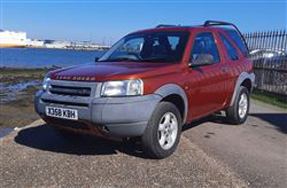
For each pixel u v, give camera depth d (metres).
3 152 5.65
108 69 5.18
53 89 5.21
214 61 6.59
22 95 15.55
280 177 4.68
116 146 5.90
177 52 5.81
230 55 7.19
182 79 5.48
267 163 5.19
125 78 4.78
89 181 4.48
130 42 6.55
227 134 6.77
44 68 38.22
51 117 5.17
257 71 14.08
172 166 4.99
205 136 6.60
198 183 4.44
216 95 6.50
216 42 6.80
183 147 5.83
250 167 5.01
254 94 12.92
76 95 4.95
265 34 13.54
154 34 6.41
